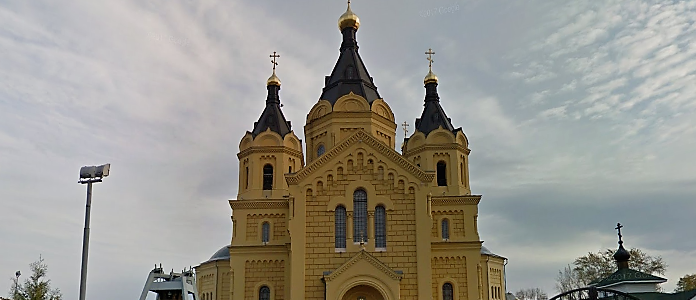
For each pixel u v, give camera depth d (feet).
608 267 312.71
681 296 144.15
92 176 102.89
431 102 221.05
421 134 211.41
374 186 176.76
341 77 214.28
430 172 176.24
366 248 171.42
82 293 96.78
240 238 196.54
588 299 109.91
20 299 180.45
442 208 196.95
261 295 191.42
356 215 175.63
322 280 169.17
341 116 204.44
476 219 195.31
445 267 188.65
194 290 120.16
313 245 172.24
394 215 174.40
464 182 208.64
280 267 192.85
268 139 211.41
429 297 166.09
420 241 171.12
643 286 165.17
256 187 205.98
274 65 231.91
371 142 179.63
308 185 176.76
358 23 228.63
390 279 164.04
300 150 217.56
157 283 116.98
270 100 225.35
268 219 198.70
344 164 178.50
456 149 206.69
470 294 185.26
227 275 217.77
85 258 98.94
